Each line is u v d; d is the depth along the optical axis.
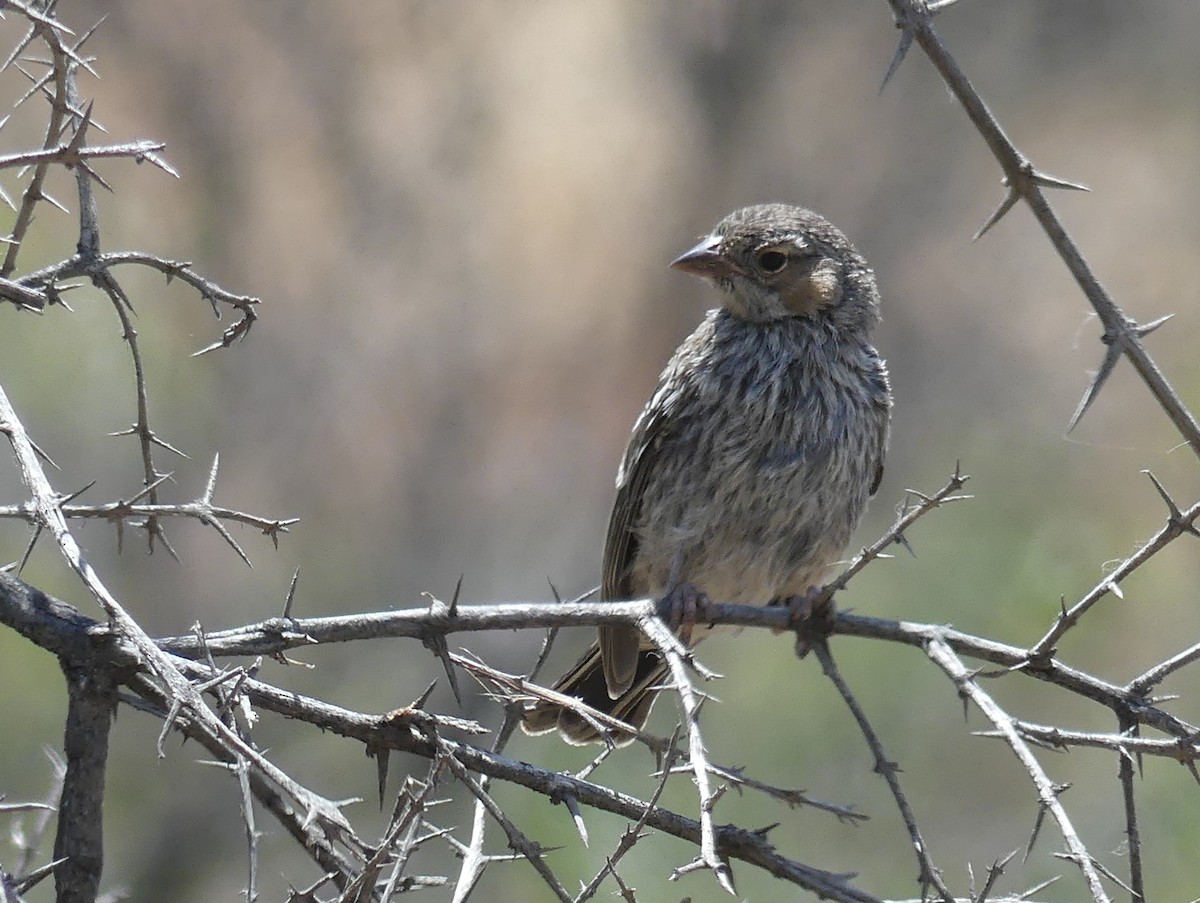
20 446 4.86
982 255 16.58
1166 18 17.31
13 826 6.12
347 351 15.59
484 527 15.48
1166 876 10.86
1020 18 17.44
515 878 10.66
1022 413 15.50
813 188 16.78
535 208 16.59
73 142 4.25
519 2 17.00
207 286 5.58
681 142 16.94
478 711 13.47
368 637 5.22
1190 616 12.80
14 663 11.64
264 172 15.61
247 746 4.20
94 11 15.02
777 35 16.97
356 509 15.16
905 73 16.88
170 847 11.93
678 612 6.83
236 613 13.93
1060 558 13.04
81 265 5.44
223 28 15.52
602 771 11.23
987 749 11.99
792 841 11.64
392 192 16.19
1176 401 4.85
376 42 16.25
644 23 17.12
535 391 16.06
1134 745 5.25
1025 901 5.14
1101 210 17.05
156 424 13.66
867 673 12.25
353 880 4.76
